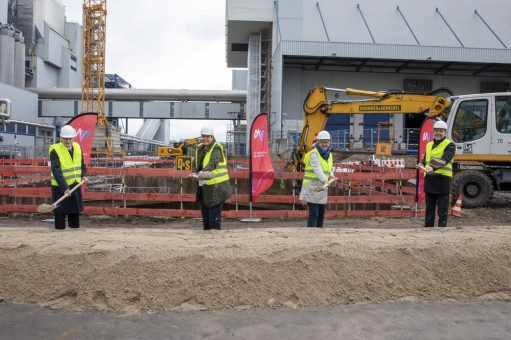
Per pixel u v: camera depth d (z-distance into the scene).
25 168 9.91
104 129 35.25
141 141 50.34
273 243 4.72
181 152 22.33
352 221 9.94
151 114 49.38
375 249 4.57
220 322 3.70
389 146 13.89
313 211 6.61
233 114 49.38
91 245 4.62
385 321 3.73
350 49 27.55
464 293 4.34
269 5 32.28
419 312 3.94
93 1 36.97
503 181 11.36
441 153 6.80
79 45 65.12
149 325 3.63
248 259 4.29
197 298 4.06
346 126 28.97
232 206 13.88
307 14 31.83
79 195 6.32
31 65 54.12
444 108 11.96
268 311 3.96
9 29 49.91
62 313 3.88
